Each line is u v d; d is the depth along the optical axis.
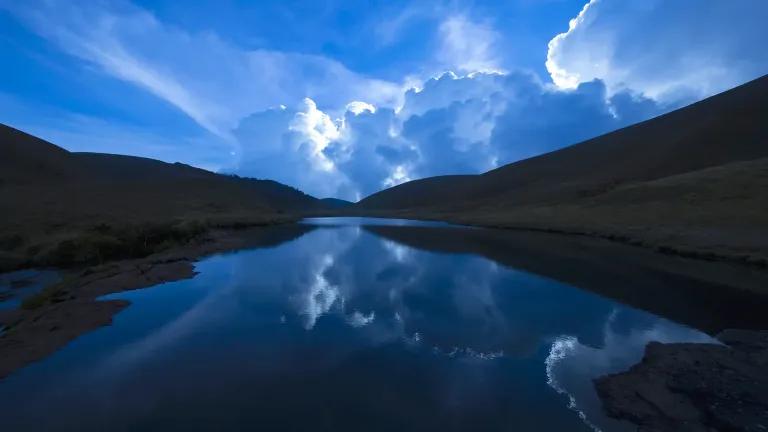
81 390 5.77
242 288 12.56
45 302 10.44
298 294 11.89
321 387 5.95
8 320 9.21
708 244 19.22
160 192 54.47
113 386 5.90
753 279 13.70
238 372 6.45
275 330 8.62
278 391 5.80
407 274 15.15
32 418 5.00
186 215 40.00
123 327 8.70
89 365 6.67
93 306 9.89
